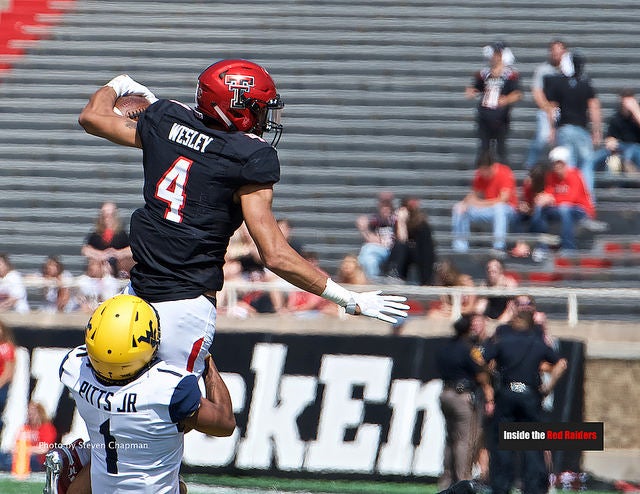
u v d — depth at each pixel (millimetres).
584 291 36250
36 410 35844
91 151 59031
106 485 16656
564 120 50125
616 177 51875
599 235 48906
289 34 64812
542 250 46906
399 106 60031
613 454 34531
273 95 16266
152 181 16125
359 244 51594
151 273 16094
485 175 48094
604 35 63156
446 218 52156
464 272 46844
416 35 63938
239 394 35719
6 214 55375
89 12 68062
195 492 32500
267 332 35969
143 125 16391
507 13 65000
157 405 15961
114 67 63719
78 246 53156
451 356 31766
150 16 67500
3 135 60156
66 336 36469
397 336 35375
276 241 15594
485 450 31922
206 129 15992
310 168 56250
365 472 34812
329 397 35344
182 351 16250
